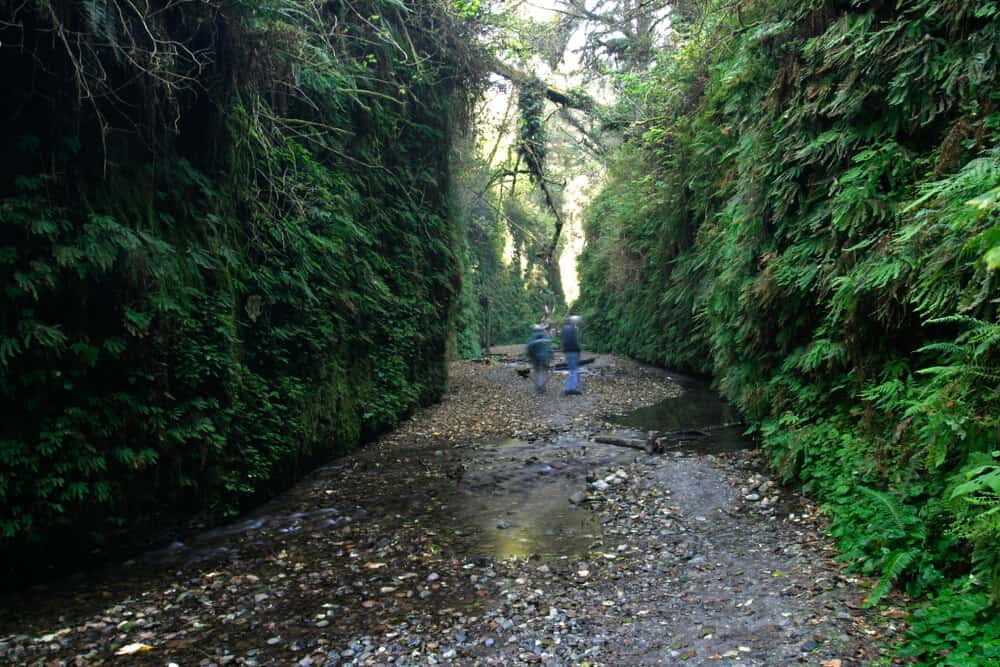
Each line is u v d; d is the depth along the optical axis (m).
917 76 4.19
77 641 3.43
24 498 4.02
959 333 3.87
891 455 4.06
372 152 9.75
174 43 4.84
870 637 2.88
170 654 3.26
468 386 14.49
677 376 15.70
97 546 4.59
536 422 9.95
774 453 5.86
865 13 4.82
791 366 5.74
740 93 6.64
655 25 15.58
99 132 4.62
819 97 5.12
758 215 6.02
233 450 5.69
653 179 13.65
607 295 25.25
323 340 7.37
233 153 6.15
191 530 5.25
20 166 4.09
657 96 13.55
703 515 5.10
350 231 8.06
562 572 4.16
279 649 3.29
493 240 30.94
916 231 3.55
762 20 6.15
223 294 5.64
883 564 3.36
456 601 3.79
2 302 3.90
